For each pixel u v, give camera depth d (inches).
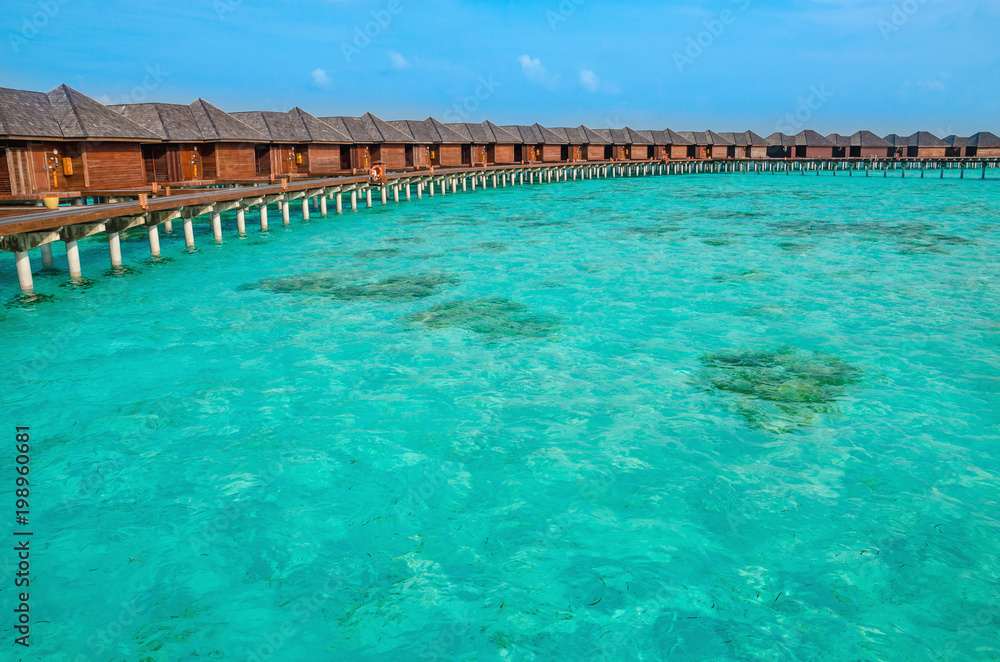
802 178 2938.0
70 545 235.5
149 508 260.2
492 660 182.9
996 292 601.0
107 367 418.6
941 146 3599.9
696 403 357.4
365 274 713.0
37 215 626.5
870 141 3690.9
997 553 227.3
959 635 189.5
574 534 242.5
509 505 262.4
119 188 1022.4
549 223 1209.4
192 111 1343.5
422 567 224.7
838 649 184.9
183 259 807.7
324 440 318.7
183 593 210.5
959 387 374.9
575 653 185.3
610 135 3324.3
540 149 2856.8
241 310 556.4
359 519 253.1
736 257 810.2
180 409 354.6
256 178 1331.2
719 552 231.0
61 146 948.6
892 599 205.6
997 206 1459.2
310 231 1096.2
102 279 681.0
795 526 244.7
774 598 207.0
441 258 816.9
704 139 3651.6
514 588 213.3
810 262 768.9
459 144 2331.4
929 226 1094.4
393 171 1882.4
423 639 191.2
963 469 283.9
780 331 489.1
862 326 498.0
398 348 454.9
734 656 183.2
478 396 370.6
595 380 393.7
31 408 355.3
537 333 490.3
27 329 499.8
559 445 311.3
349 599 208.5
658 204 1615.4
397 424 335.6
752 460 294.5
